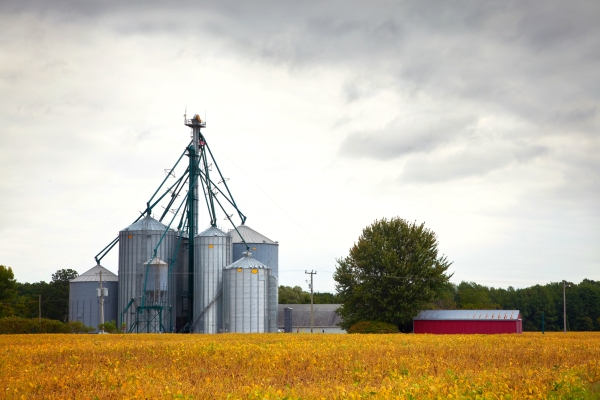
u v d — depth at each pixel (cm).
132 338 6638
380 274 9944
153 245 10675
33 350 4606
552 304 19012
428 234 10188
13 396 2781
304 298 16562
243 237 11506
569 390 2969
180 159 11206
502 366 3803
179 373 3412
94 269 11025
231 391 2780
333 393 2731
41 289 16050
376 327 9506
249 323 10212
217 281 10644
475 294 16750
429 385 2872
